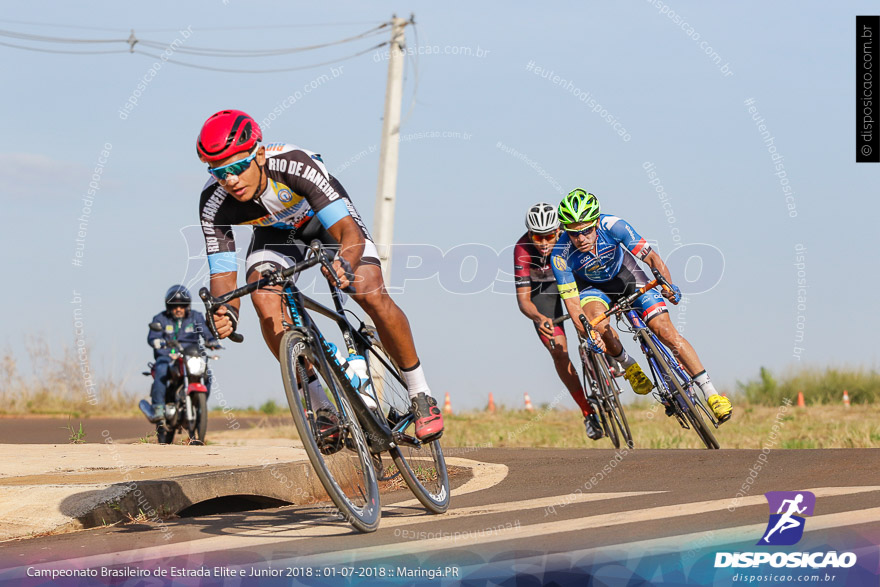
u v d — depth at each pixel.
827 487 3.80
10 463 5.29
